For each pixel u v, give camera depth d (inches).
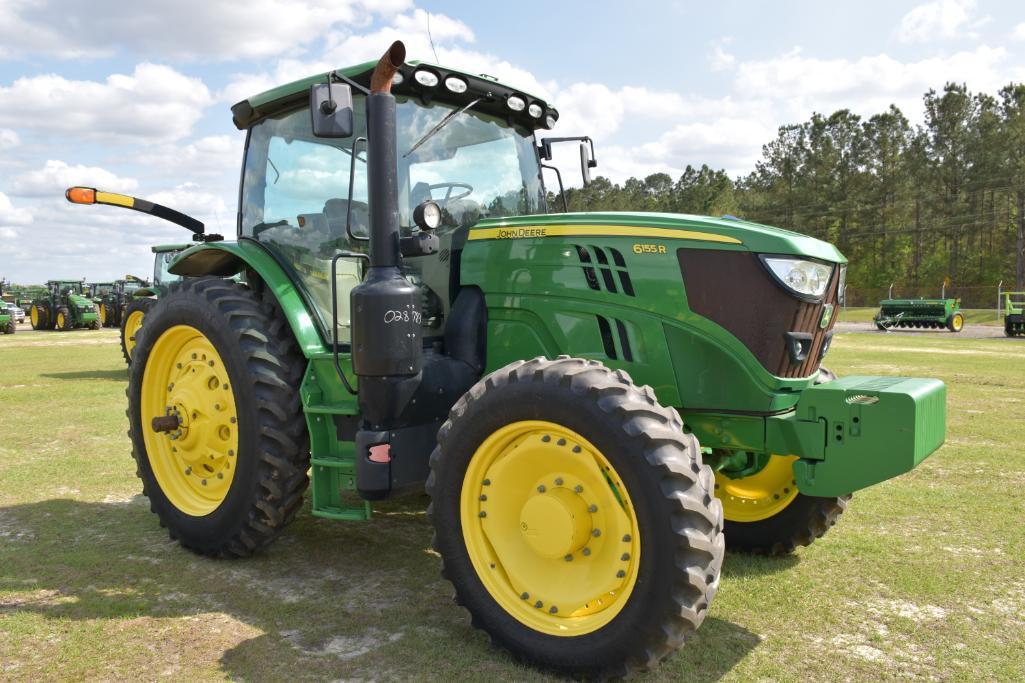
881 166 2353.6
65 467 224.1
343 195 144.6
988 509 183.9
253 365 142.0
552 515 106.9
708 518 96.4
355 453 133.6
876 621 122.8
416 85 143.0
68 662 107.2
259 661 107.9
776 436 116.3
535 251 131.6
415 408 128.0
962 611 126.6
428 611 126.3
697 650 112.5
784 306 115.4
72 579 138.9
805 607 128.2
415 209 128.0
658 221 122.0
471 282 138.6
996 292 1978.3
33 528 168.6
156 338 161.5
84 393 382.6
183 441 156.3
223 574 142.5
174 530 155.8
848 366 517.3
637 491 97.8
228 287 153.6
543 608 108.2
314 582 138.9
